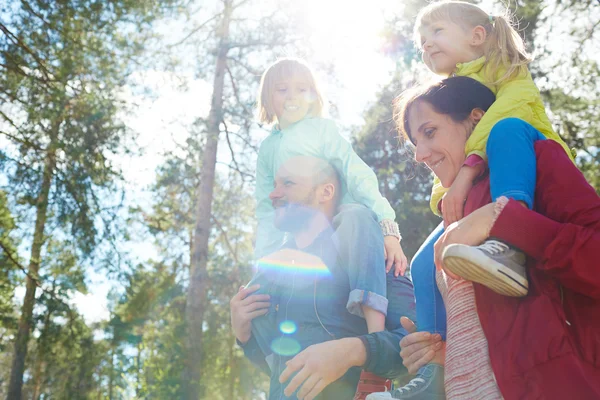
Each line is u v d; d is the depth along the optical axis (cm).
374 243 229
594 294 142
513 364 141
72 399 1377
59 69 1336
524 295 147
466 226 152
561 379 136
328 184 253
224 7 1677
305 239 245
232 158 1686
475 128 181
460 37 233
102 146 1369
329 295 228
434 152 189
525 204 153
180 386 1431
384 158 1580
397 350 208
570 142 1342
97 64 1377
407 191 1565
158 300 1603
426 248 212
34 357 1430
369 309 218
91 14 1345
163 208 1816
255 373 1862
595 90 1341
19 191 1330
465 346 155
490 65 216
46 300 1367
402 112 203
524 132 168
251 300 237
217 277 1798
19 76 1312
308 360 195
